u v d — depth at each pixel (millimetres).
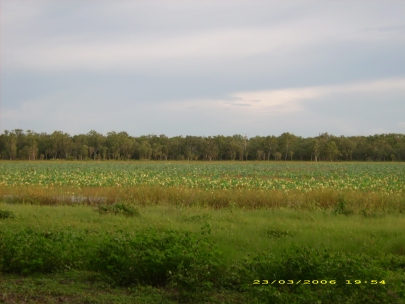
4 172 35875
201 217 11812
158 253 6277
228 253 7539
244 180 29891
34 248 6887
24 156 86438
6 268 6746
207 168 50000
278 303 5141
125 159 93188
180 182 26484
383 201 14797
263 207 14992
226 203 15953
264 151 99562
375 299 5172
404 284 5508
